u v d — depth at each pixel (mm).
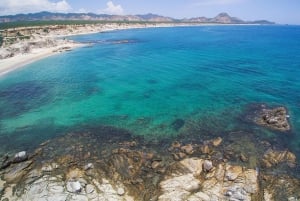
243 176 19344
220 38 128000
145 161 21969
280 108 31578
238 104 34938
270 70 53000
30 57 70500
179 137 26562
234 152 23375
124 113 33250
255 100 36188
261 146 24312
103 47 92500
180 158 22484
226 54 74812
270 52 77438
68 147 24625
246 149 23844
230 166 20766
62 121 31078
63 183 18641
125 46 95500
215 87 42719
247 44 100062
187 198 17109
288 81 44750
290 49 84188
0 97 39781
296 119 29953
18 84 46656
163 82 46688
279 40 118062
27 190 17922
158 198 17250
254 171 20203
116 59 70000
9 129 29031
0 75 52438
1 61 64250
